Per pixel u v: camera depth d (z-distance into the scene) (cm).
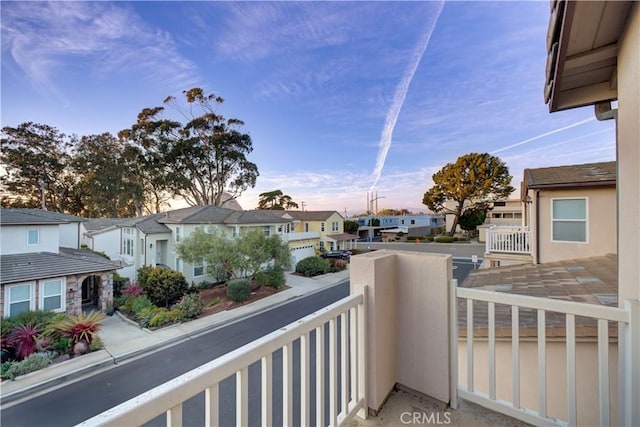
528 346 234
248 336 783
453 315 168
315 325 124
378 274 164
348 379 156
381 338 167
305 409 117
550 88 237
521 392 232
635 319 124
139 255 1420
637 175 158
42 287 823
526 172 870
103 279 970
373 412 159
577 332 214
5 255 897
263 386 97
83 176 2188
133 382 561
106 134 2189
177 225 1412
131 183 2192
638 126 154
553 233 725
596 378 213
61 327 682
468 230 2616
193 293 1061
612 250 658
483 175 2359
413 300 180
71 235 1377
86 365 612
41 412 474
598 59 203
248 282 1127
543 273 486
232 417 432
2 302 758
